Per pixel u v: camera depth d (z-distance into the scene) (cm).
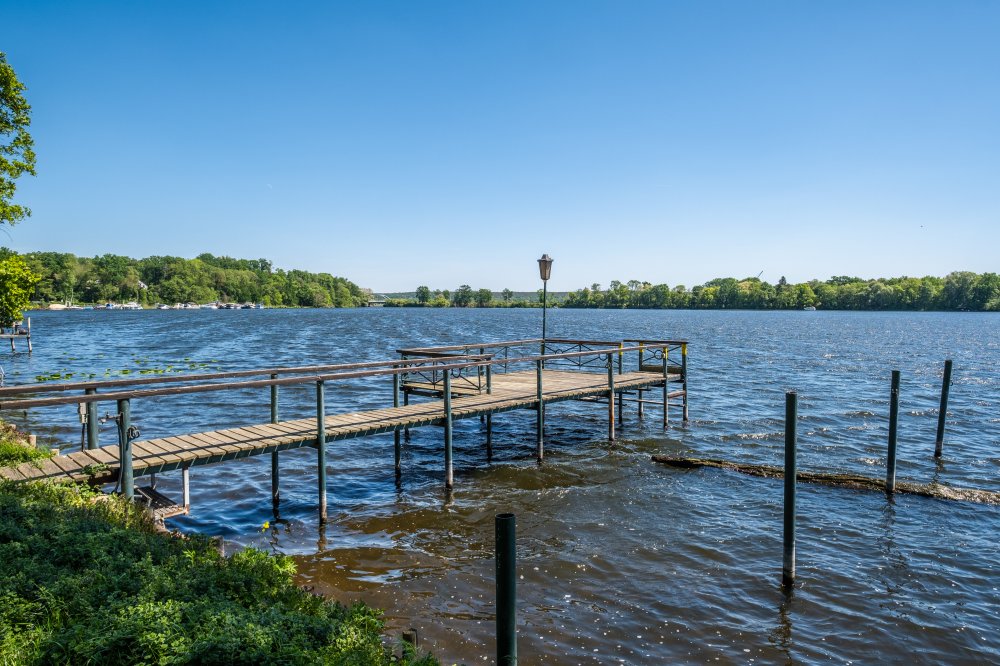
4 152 2033
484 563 819
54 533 552
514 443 1505
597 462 1325
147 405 2009
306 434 974
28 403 670
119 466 789
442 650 608
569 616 685
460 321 10088
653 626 669
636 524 960
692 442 1535
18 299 2480
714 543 890
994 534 934
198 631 398
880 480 1126
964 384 2645
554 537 905
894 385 1098
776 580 780
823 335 6444
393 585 752
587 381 1628
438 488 1143
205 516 994
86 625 405
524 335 6294
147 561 508
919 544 894
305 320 10006
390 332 6688
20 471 783
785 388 2481
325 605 543
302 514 1004
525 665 591
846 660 616
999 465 1349
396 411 1172
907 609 714
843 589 760
